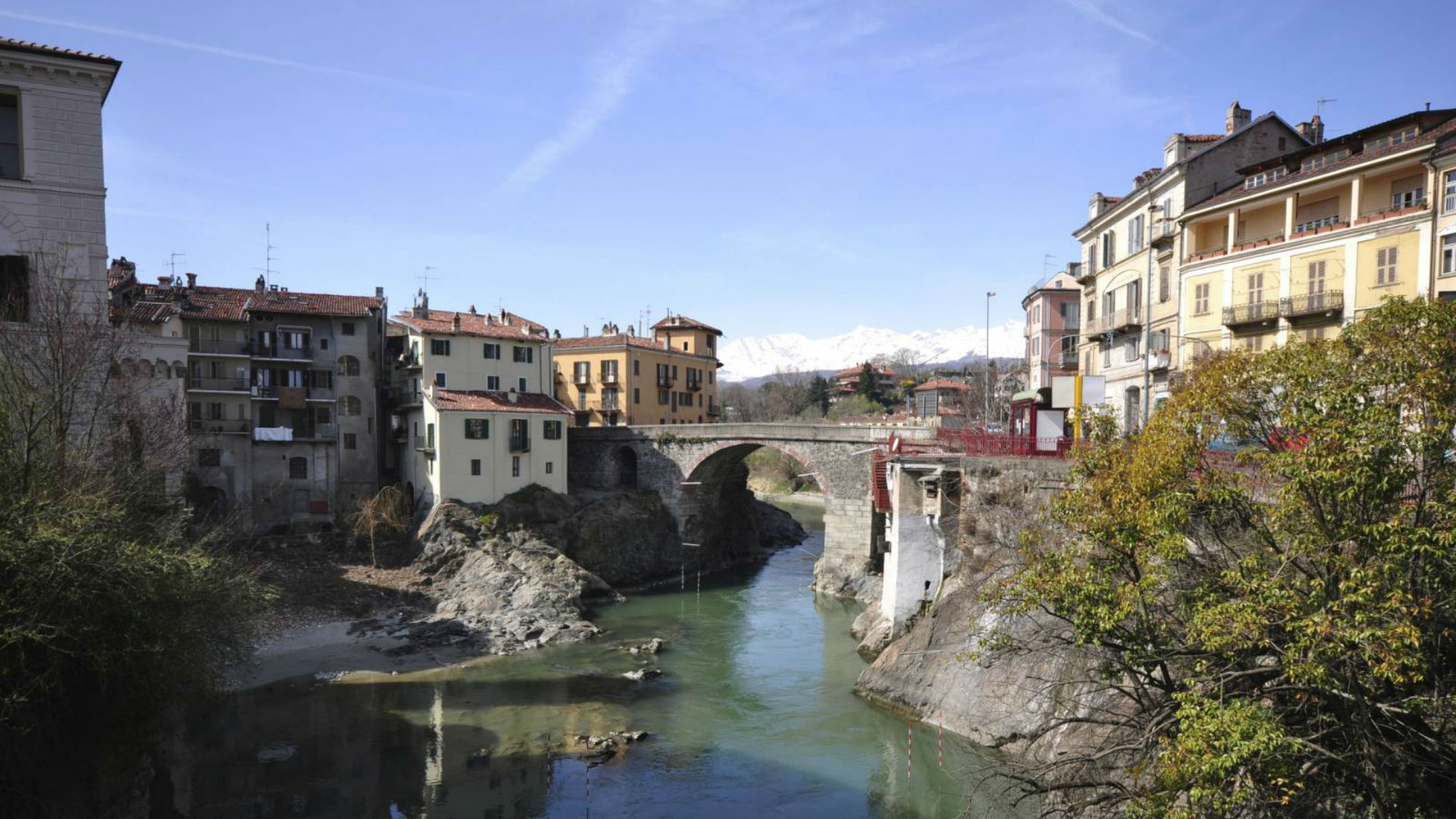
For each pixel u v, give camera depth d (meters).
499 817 27.33
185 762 31.20
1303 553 14.69
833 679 40.56
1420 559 13.44
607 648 47.03
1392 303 14.78
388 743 33.22
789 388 161.00
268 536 60.66
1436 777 14.61
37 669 20.14
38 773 20.30
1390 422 13.48
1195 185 44.03
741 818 27.30
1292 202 38.91
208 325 60.06
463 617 51.19
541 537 62.00
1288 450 15.00
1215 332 42.03
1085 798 18.59
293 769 30.72
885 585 45.81
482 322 74.31
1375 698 14.57
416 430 66.56
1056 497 20.72
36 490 22.75
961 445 45.31
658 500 71.12
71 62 28.39
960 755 29.83
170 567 22.56
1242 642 14.88
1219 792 13.48
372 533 58.25
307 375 64.69
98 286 29.06
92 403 29.84
